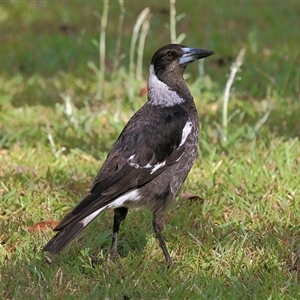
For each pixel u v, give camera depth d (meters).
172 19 16.97
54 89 18.53
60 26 23.19
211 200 12.64
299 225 11.62
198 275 10.35
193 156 11.15
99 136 15.77
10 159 14.56
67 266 10.55
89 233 11.64
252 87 18.03
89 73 19.70
